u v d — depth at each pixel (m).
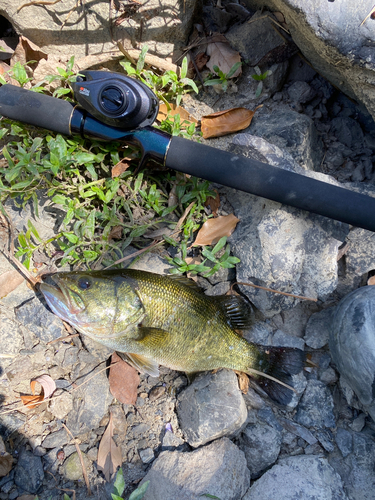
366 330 0.30
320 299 0.34
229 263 0.33
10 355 0.32
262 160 0.34
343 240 0.33
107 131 0.31
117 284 0.29
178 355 0.31
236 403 0.32
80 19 0.35
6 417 0.31
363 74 0.31
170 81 0.36
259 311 0.35
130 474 0.31
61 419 0.32
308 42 0.34
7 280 0.32
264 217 0.33
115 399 0.33
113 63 0.38
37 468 0.30
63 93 0.33
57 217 0.34
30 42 0.36
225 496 0.30
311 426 0.34
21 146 0.34
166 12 0.36
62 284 0.29
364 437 0.33
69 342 0.33
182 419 0.32
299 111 0.39
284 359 0.33
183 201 0.34
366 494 0.32
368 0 0.29
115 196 0.34
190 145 0.30
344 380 0.34
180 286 0.30
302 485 0.31
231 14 0.39
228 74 0.37
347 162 0.39
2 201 0.34
